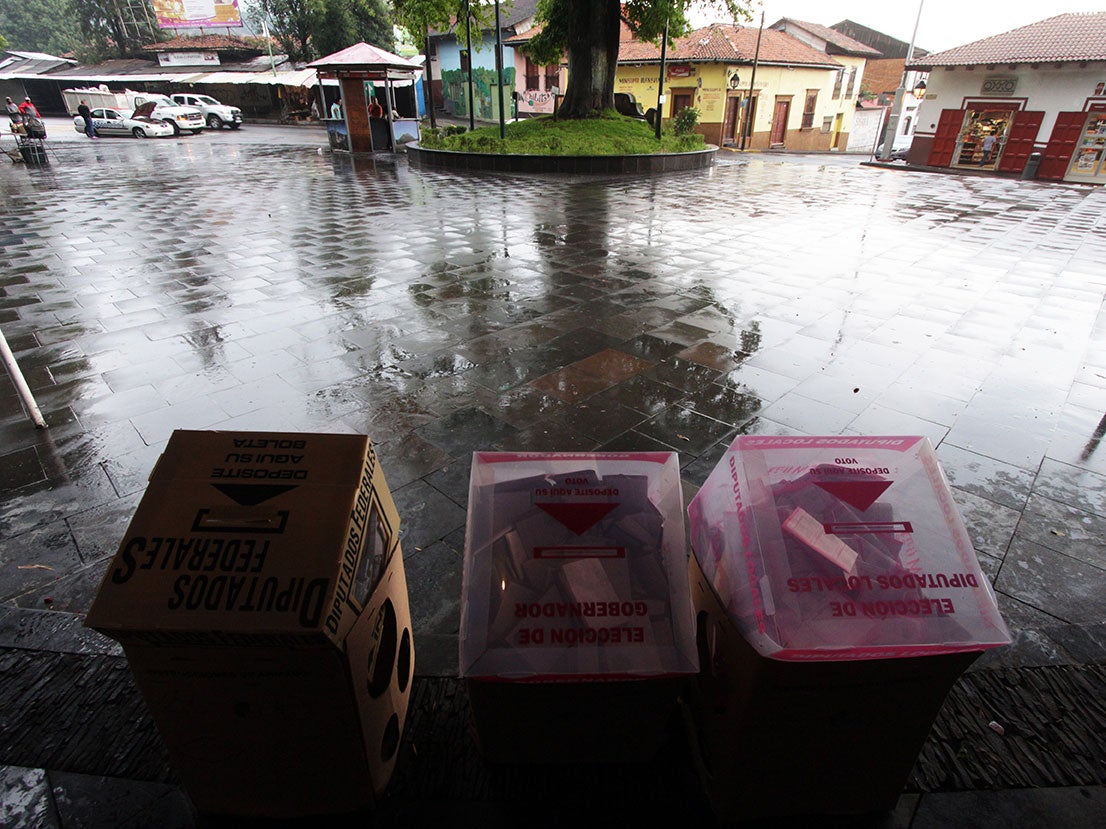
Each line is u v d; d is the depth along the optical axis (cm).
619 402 404
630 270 706
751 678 137
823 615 134
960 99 2041
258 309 568
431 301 593
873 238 891
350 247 795
